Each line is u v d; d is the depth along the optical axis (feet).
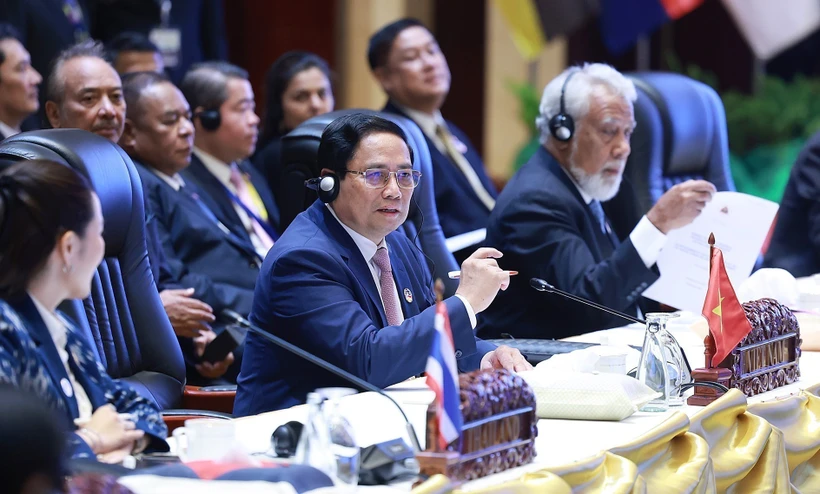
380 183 27.76
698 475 21.01
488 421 19.15
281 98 51.83
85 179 20.03
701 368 26.17
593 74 39.60
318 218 28.37
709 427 23.11
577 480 18.92
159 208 41.01
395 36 49.67
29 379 18.74
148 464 19.56
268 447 20.90
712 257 26.40
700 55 102.22
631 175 44.98
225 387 33.58
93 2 59.77
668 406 24.82
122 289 28.09
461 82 94.53
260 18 81.87
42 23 52.85
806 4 76.18
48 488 14.33
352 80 84.02
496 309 39.50
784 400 26.09
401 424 22.88
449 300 26.76
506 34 93.45
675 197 35.88
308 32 82.64
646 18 77.77
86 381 20.58
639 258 36.27
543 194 38.78
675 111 46.47
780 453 24.00
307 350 26.94
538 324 38.55
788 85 94.84
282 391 27.30
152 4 60.18
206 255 41.29
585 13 77.77
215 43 63.52
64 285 19.93
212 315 37.68
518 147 93.86
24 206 19.25
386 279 28.91
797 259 51.19
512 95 93.66
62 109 38.52
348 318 26.63
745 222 36.35
